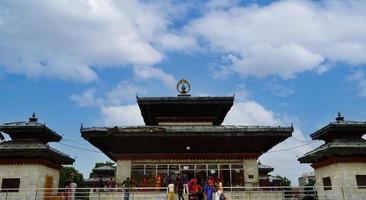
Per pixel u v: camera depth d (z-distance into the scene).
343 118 36.09
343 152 32.09
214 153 36.66
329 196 33.25
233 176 36.03
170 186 28.95
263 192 32.09
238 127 35.72
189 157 36.50
